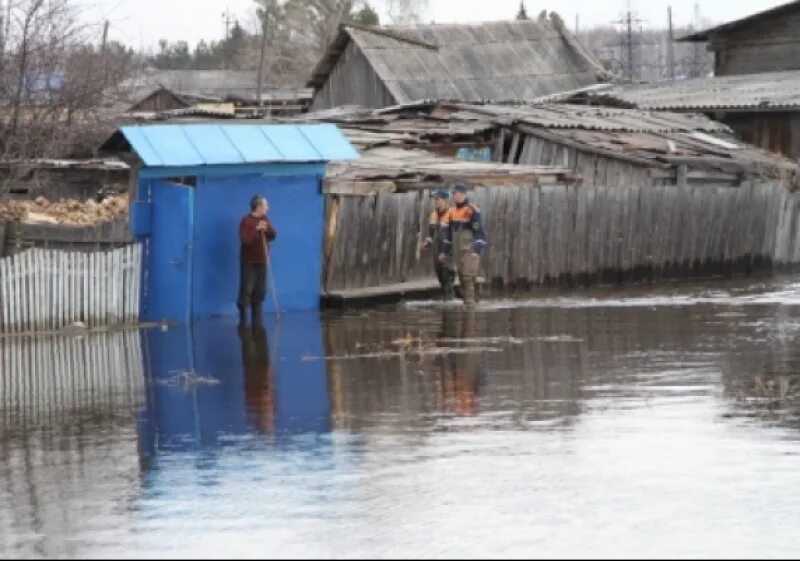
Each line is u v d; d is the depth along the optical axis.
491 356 36.91
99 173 61.16
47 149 59.06
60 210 51.78
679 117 81.50
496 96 102.12
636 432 26.58
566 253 58.47
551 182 60.31
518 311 48.09
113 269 44.59
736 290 56.09
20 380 34.53
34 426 28.78
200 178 46.25
